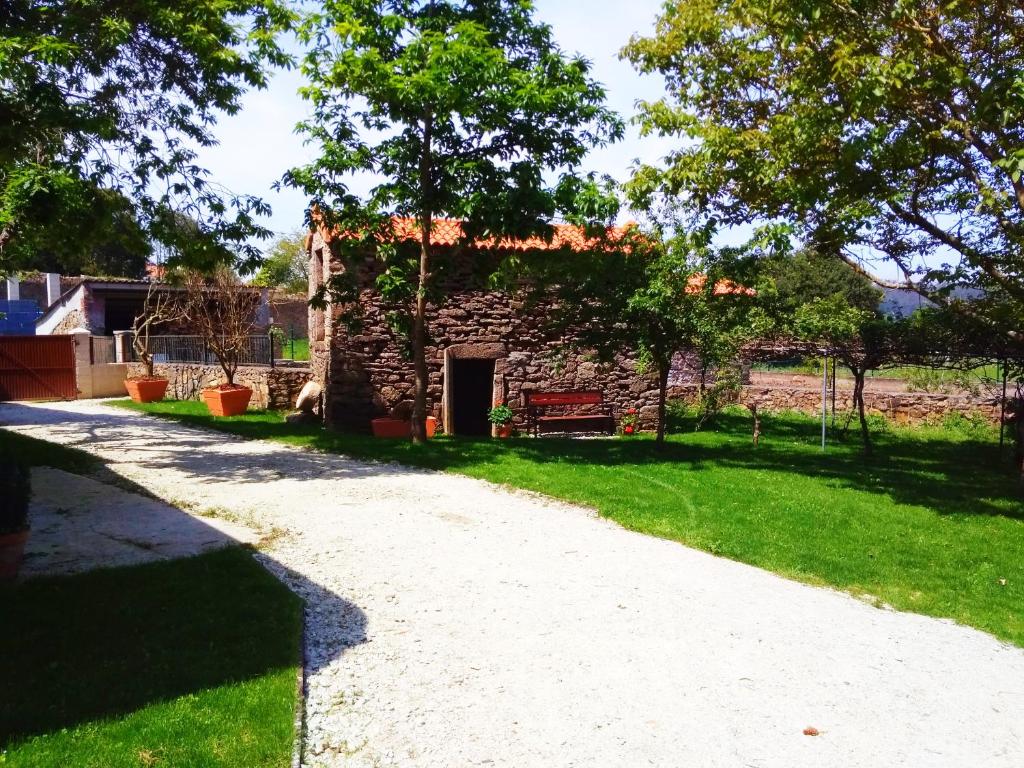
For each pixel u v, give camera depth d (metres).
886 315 13.49
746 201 10.25
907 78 7.49
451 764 3.42
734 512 8.20
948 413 17.62
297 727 3.60
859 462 12.75
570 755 3.52
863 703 4.19
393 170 11.69
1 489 5.12
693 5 9.79
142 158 10.95
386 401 14.98
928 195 9.75
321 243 15.09
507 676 4.30
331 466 10.29
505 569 6.14
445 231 14.84
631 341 12.30
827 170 8.75
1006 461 13.17
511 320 16.08
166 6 9.43
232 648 4.35
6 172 8.58
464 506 8.16
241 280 20.98
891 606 5.87
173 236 11.00
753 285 11.99
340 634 4.79
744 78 9.91
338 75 10.48
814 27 8.35
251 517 7.39
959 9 8.16
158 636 4.44
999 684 4.55
